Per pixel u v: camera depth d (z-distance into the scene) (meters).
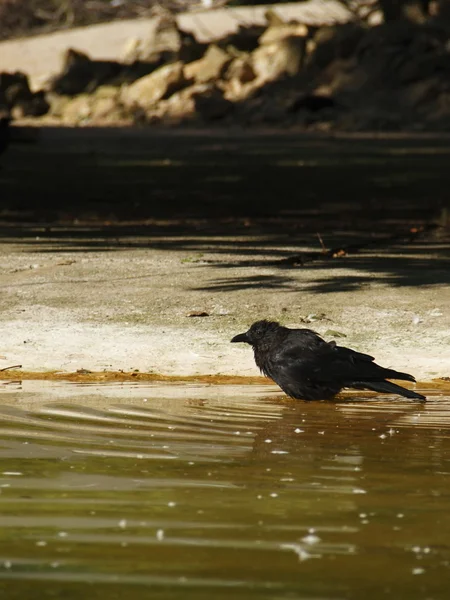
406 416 8.78
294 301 13.59
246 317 12.79
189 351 11.44
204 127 82.12
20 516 5.35
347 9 119.31
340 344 11.57
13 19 139.50
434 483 6.20
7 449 7.05
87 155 54.75
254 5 136.50
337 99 83.44
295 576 4.45
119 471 6.42
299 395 9.43
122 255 18.48
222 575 4.45
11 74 97.25
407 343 11.66
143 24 128.00
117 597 4.16
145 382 10.26
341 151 56.66
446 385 10.27
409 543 4.95
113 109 90.06
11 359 11.00
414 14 95.44
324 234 23.19
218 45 94.25
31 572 4.47
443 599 4.18
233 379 10.50
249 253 18.91
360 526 5.25
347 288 14.44
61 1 143.12
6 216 27.75
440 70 84.06
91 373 10.55
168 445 7.30
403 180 39.41
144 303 13.56
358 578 4.43
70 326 12.38
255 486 6.10
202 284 14.88
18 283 15.09
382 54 85.38
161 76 90.06
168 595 4.20
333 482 6.23
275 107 83.00
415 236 22.88
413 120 79.81
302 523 5.27
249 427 8.11
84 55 103.00
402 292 14.14
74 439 7.45
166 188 36.75
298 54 88.50
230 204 31.52
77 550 4.79
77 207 30.58
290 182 39.03
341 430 8.04
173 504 5.61
